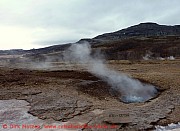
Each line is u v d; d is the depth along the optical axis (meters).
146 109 12.89
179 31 171.12
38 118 11.24
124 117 11.33
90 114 11.80
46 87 16.52
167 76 21.77
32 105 12.91
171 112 12.55
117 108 13.01
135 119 11.07
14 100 13.71
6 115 11.55
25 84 17.28
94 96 15.28
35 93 15.04
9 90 15.69
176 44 85.12
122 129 10.06
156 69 29.91
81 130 9.98
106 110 12.48
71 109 12.34
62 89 16.00
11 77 19.08
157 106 13.56
